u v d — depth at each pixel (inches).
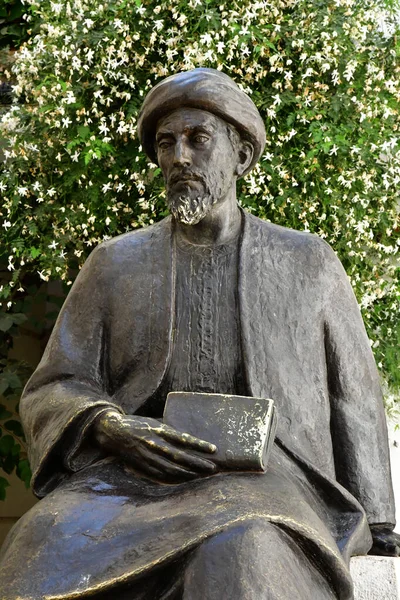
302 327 180.9
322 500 173.5
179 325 180.1
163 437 161.6
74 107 274.7
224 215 183.8
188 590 143.9
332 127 267.7
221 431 161.6
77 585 148.7
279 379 177.2
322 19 270.5
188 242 185.2
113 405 171.2
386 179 269.1
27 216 280.1
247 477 159.0
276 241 185.2
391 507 182.2
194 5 262.7
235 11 267.3
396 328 272.7
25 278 323.9
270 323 179.5
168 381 177.8
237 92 181.9
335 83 270.5
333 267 186.1
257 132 183.0
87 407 169.3
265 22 268.1
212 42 263.7
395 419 270.4
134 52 271.9
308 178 269.0
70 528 155.3
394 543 179.8
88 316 184.1
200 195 177.5
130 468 165.0
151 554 148.3
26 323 327.6
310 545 151.7
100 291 184.5
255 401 163.9
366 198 270.8
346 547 166.2
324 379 181.5
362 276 271.1
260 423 161.9
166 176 179.6
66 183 273.1
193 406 164.4
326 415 180.2
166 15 271.1
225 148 179.8
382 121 276.2
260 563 144.3
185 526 149.5
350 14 272.7
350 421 181.9
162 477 160.7
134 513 155.1
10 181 280.1
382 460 183.0
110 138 271.0
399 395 270.5
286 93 267.7
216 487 155.8
